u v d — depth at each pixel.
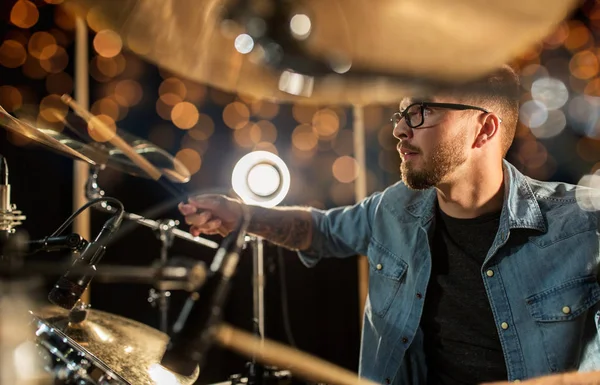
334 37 0.64
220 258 0.74
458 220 1.41
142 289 2.45
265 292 2.62
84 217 2.32
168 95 2.50
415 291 1.43
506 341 1.31
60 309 1.19
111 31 0.73
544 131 2.31
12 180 2.22
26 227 2.24
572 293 1.28
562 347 1.27
